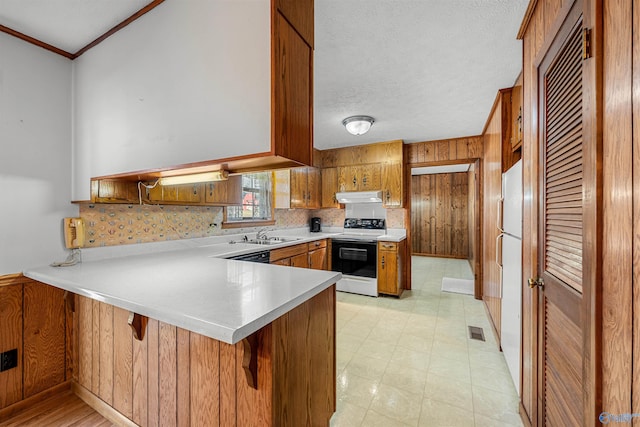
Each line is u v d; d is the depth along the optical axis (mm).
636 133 626
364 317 3115
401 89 2359
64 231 1823
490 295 2949
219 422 1192
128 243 2145
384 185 4109
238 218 3430
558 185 1148
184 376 1291
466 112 2863
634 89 634
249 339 1060
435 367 2119
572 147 1006
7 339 1612
